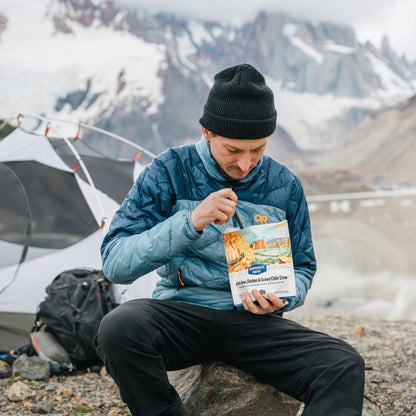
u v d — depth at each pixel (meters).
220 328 2.23
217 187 2.36
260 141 2.15
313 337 2.14
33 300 4.59
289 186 2.43
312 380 2.06
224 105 2.11
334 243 25.84
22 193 5.09
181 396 2.44
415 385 3.51
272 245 2.22
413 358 4.20
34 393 3.34
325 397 1.93
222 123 2.12
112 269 2.14
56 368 3.84
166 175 2.34
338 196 79.19
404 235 30.53
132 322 2.05
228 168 2.23
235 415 2.34
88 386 3.62
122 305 2.17
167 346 2.18
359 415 1.89
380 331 5.38
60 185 5.14
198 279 2.32
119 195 5.19
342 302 10.56
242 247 2.22
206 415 2.35
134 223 2.25
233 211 2.04
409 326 5.79
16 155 5.34
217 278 2.30
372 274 16.08
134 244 2.10
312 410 1.91
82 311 3.94
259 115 2.11
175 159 2.37
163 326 2.17
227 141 2.14
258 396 2.35
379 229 34.34
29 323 4.51
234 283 2.22
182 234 2.04
